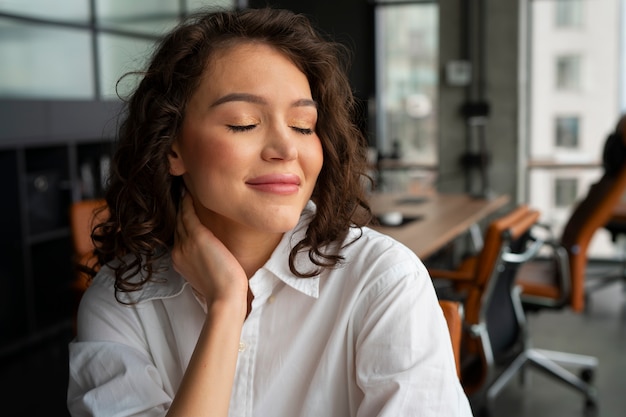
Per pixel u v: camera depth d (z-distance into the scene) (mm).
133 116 955
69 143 4277
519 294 3188
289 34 903
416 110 6625
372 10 6621
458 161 6098
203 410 832
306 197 899
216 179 863
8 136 3764
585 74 5898
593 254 6059
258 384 966
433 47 6512
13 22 3914
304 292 951
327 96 944
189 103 890
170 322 1012
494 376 3248
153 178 943
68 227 4359
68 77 4363
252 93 855
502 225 2469
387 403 886
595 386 3348
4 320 4008
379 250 960
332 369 951
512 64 5863
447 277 2781
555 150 6094
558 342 4012
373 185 1067
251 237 954
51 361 3777
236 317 890
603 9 5758
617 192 3125
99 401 946
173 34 929
